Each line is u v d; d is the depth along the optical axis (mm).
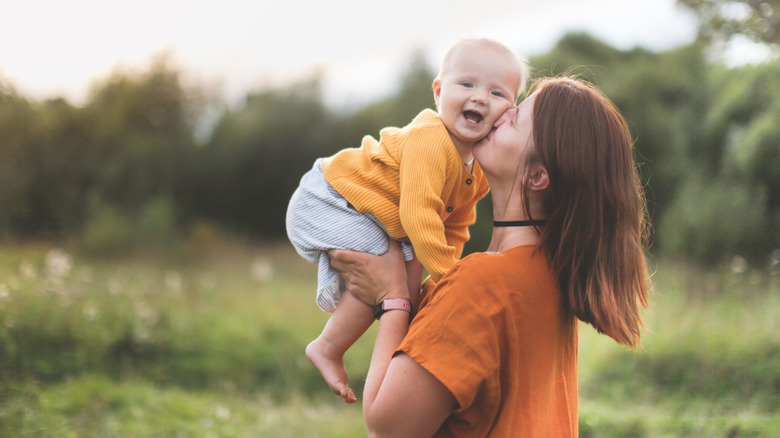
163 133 19188
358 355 7246
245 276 11562
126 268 10844
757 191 7922
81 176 14953
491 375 1273
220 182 19141
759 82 6539
